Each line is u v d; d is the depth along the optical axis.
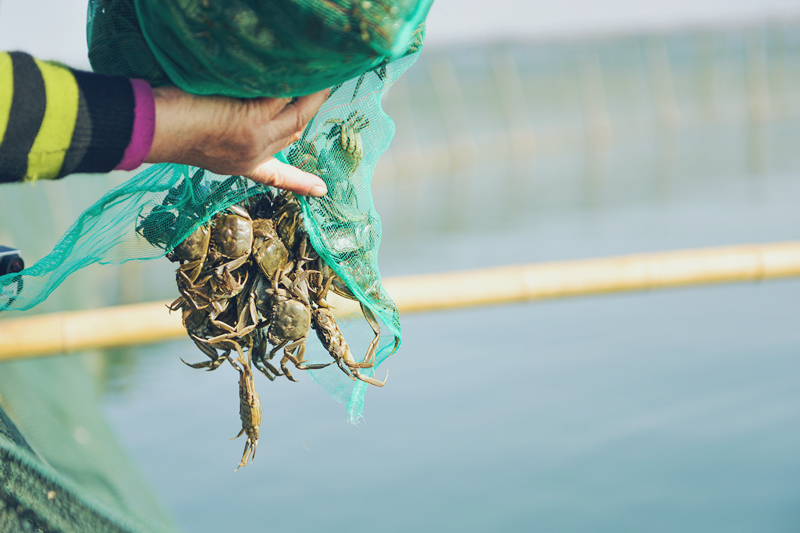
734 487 3.11
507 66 19.66
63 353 2.45
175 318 2.52
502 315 5.44
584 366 4.44
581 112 21.14
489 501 3.09
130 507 1.96
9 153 0.75
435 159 17.02
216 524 2.96
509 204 10.45
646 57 22.84
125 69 0.90
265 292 1.03
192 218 1.00
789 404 3.81
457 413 3.88
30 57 0.77
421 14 0.81
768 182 10.52
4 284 1.15
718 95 24.20
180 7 0.77
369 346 1.14
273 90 0.84
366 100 1.10
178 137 0.85
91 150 0.80
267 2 0.76
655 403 3.90
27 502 1.00
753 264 3.00
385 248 7.88
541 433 3.65
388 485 3.26
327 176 1.06
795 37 25.56
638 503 3.01
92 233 1.09
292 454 3.54
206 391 4.27
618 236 7.84
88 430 2.54
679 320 5.15
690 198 9.70
